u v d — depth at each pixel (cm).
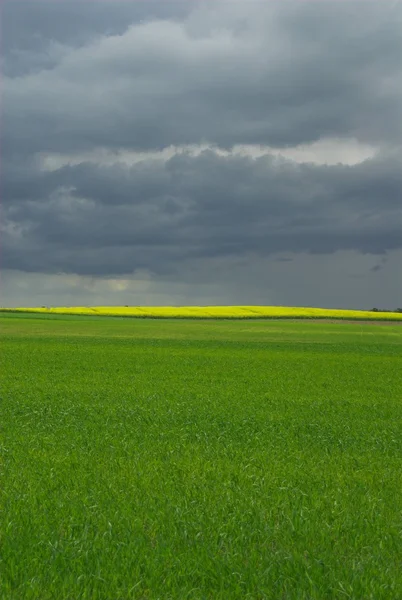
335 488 1058
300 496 984
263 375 3275
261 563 735
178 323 9694
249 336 7275
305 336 7488
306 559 759
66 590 672
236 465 1222
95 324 9081
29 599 651
